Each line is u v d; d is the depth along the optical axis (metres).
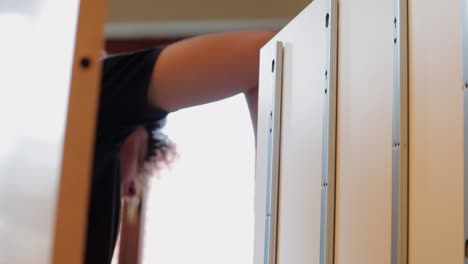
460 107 0.59
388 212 0.70
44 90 0.48
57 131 0.46
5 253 0.47
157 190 1.82
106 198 1.34
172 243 1.84
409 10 0.69
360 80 0.80
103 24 0.46
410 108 0.68
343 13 0.87
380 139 0.74
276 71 1.10
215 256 1.83
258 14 1.85
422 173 0.65
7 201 0.48
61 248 0.44
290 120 1.04
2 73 0.50
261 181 1.14
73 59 0.46
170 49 1.35
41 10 0.49
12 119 0.49
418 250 0.65
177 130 1.83
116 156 1.39
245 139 1.83
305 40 1.00
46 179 0.46
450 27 0.61
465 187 0.58
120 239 1.79
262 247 1.11
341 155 0.85
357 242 0.78
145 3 1.92
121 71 1.35
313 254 0.90
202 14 1.88
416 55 0.67
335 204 0.85
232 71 1.31
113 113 1.35
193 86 1.33
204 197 1.84
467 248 0.57
